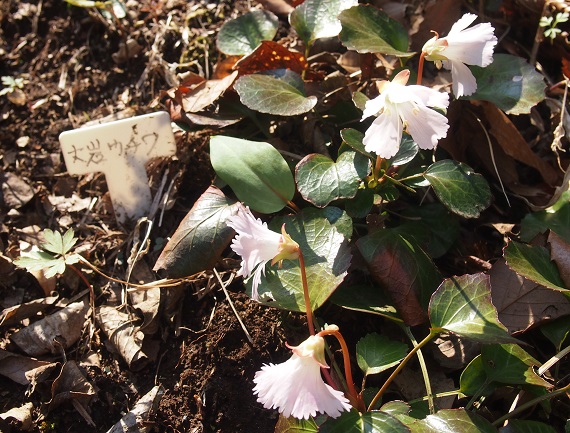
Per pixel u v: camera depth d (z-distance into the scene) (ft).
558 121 1.03
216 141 0.89
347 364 0.70
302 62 1.02
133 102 1.12
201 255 0.85
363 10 0.95
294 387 0.62
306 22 1.02
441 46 0.79
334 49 1.12
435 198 0.97
